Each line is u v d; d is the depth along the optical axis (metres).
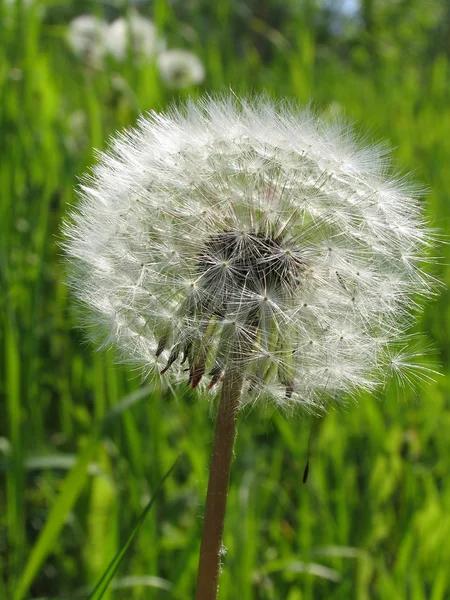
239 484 0.16
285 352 0.11
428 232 0.12
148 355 0.11
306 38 0.32
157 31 0.26
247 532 0.14
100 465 0.16
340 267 0.12
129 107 0.24
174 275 0.12
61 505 0.14
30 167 0.21
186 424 0.18
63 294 0.19
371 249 0.12
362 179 0.12
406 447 0.18
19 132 0.21
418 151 0.29
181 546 0.16
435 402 0.18
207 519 0.11
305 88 0.29
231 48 0.33
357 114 0.32
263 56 0.46
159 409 0.16
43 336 0.19
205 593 0.11
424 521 0.16
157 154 0.12
